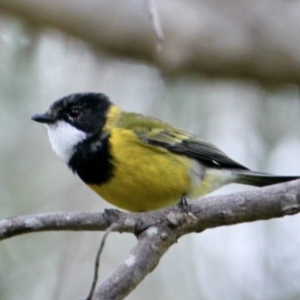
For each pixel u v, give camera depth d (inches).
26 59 515.8
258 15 517.7
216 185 422.9
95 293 292.8
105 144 395.2
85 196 498.0
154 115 522.3
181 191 400.2
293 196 318.0
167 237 320.5
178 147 404.8
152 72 537.6
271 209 320.5
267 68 516.4
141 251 313.0
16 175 498.6
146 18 510.3
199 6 520.7
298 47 510.9
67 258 468.8
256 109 529.0
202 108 526.0
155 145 396.5
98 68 538.6
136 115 422.0
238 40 512.7
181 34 514.3
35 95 516.7
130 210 406.3
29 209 489.1
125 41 516.7
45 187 500.1
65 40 538.6
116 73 541.6
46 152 508.4
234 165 423.2
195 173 406.0
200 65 520.7
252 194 323.3
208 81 530.6
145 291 476.4
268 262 481.1
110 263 483.8
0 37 517.7
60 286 454.9
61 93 528.4
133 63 530.9
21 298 452.4
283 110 526.9
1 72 510.9
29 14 510.3
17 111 509.4
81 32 517.3
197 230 328.2
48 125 417.7
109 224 320.5
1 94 508.4
